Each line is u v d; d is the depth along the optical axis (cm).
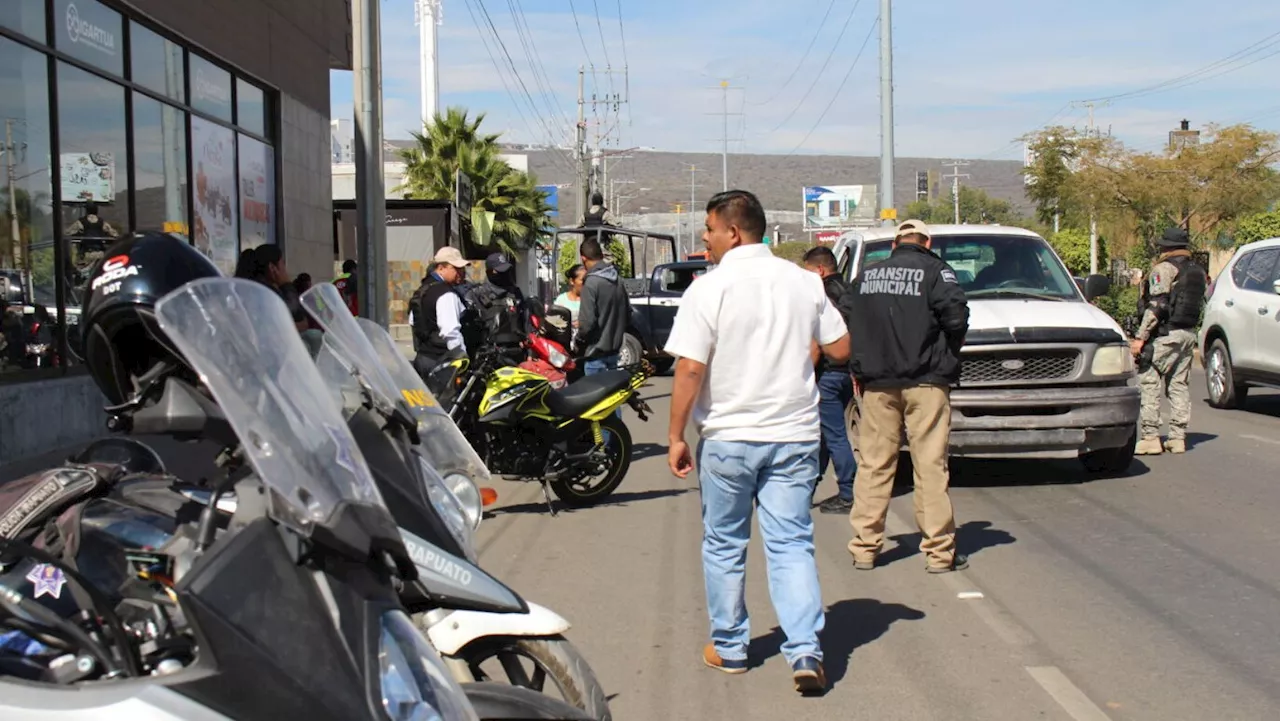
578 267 1400
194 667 236
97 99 1268
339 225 3030
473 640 372
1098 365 952
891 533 829
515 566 744
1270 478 1013
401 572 269
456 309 1001
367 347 367
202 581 236
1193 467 1074
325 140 2100
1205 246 4200
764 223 524
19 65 1112
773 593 519
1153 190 3878
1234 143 3834
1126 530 820
